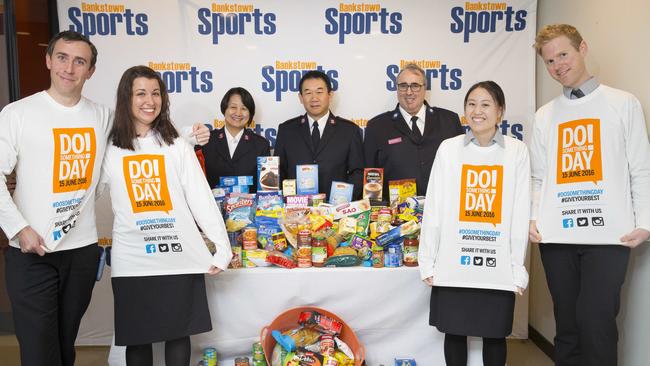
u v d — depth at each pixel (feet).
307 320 7.95
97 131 7.06
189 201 7.27
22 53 11.60
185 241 7.13
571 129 7.42
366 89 11.81
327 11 11.59
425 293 8.21
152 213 6.98
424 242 7.45
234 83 11.70
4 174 6.55
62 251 7.00
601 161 7.18
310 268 8.06
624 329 8.46
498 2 11.61
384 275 8.07
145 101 6.85
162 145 7.07
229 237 8.47
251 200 8.63
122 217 6.97
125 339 7.02
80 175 6.90
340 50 11.69
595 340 7.31
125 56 11.43
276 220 8.52
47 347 6.99
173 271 7.09
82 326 11.35
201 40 11.55
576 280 7.71
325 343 7.73
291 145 10.76
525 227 7.14
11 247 6.93
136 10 11.35
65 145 6.76
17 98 11.57
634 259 8.16
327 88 10.49
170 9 11.41
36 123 6.61
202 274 7.42
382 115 10.82
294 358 7.49
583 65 7.36
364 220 8.55
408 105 10.32
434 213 7.36
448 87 11.82
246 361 8.04
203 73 11.62
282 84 11.75
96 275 7.63
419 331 8.32
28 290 6.82
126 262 6.99
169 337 7.07
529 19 11.66
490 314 7.25
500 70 11.78
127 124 6.93
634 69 8.21
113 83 11.45
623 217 7.09
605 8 9.05
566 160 7.47
